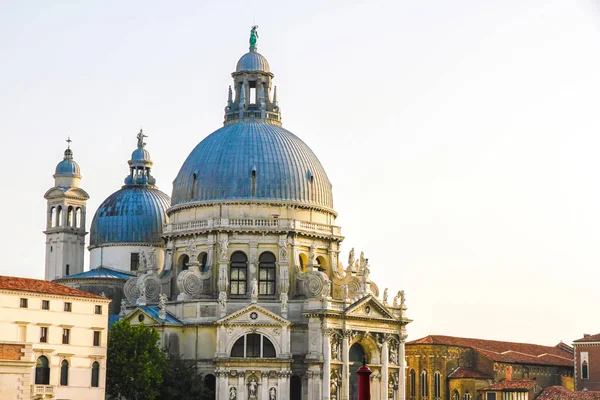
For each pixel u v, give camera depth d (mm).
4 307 153125
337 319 186500
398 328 199250
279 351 181500
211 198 195875
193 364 183750
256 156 198000
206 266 192875
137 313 187625
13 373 141250
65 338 160250
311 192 199750
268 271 193500
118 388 169375
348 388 187000
